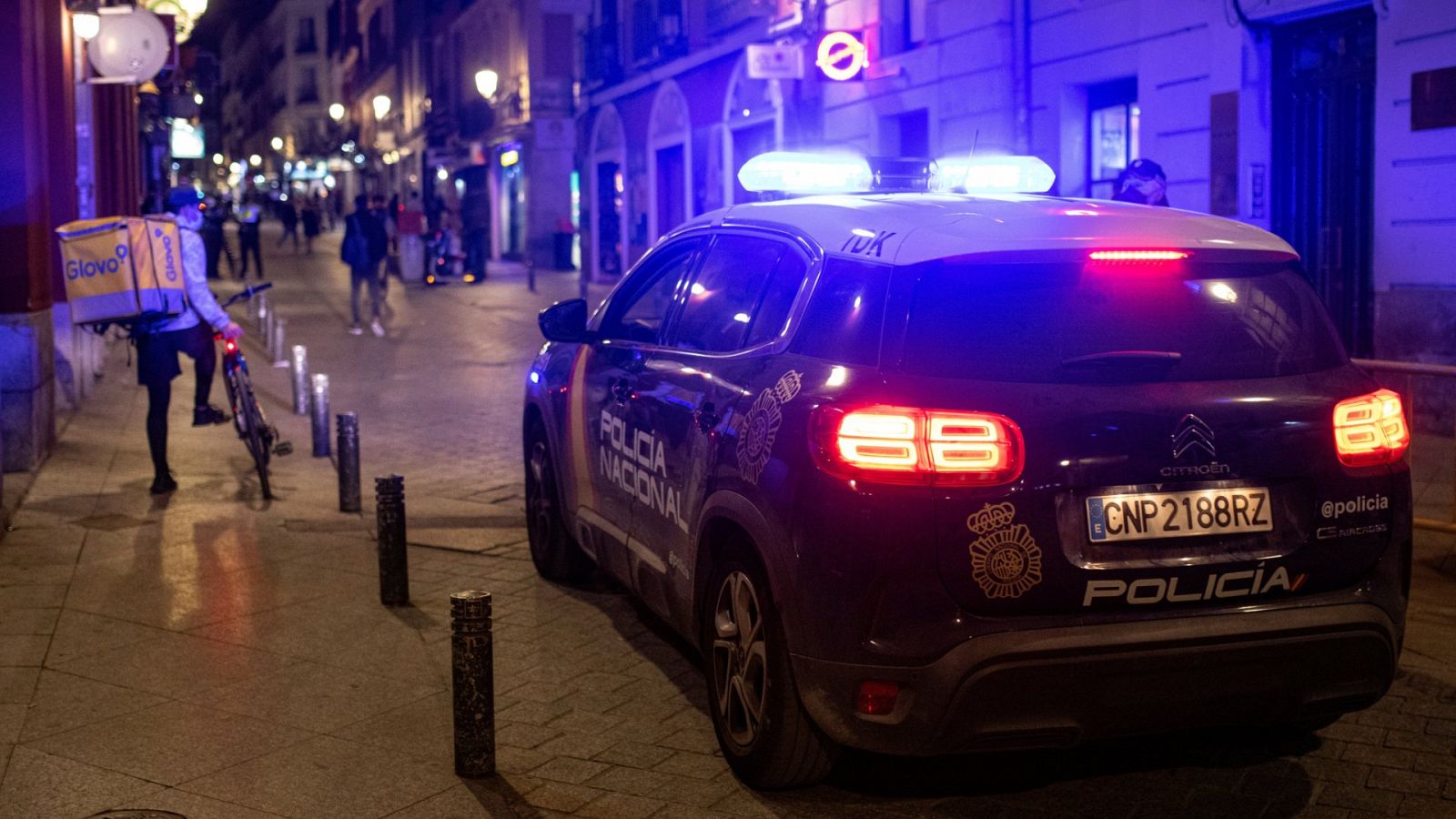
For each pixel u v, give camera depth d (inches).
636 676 209.0
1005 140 617.3
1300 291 160.4
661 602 196.4
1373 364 267.4
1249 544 147.6
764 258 182.2
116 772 170.2
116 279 329.7
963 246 149.8
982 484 141.6
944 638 141.4
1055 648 141.3
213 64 1299.2
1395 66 423.5
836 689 146.4
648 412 197.9
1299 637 148.5
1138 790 165.3
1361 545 152.5
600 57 1393.9
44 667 209.0
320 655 215.9
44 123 396.2
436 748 178.9
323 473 380.8
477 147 1822.1
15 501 328.2
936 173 214.7
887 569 141.8
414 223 1366.9
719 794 165.2
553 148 1579.7
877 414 143.5
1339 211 457.1
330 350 738.8
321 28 3895.2
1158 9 516.4
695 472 176.6
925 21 694.5
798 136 856.3
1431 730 182.5
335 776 169.5
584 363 233.0
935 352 146.6
